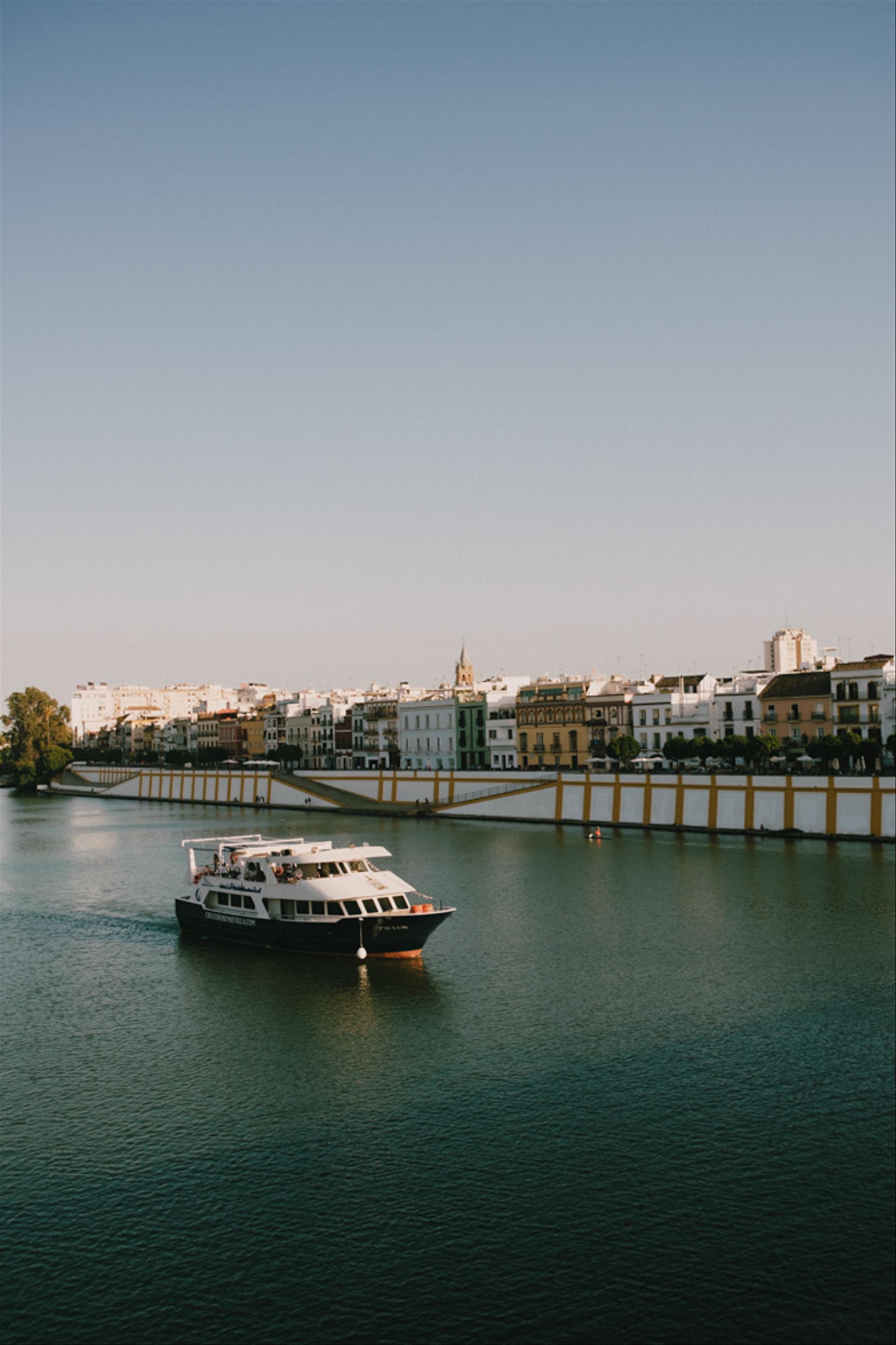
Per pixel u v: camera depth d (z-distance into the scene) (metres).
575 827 161.75
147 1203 46.19
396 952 81.62
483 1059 61.09
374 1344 38.12
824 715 167.38
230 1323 39.09
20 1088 57.81
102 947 88.81
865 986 72.56
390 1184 47.38
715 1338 38.38
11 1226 44.62
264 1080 58.62
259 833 165.62
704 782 148.88
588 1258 42.44
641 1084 57.00
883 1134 51.31
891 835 130.75
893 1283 41.03
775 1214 45.06
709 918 93.12
